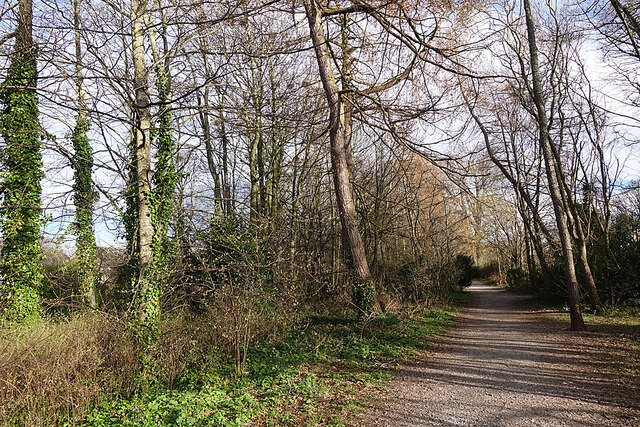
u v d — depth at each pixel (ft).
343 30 40.78
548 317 51.01
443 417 18.13
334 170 41.78
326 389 22.24
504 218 116.16
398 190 66.49
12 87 19.16
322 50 38.83
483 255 168.14
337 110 39.24
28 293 40.34
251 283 29.50
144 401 21.21
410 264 65.16
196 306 33.63
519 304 70.64
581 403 19.07
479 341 36.94
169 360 24.26
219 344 29.09
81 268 36.35
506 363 27.78
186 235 29.19
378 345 33.47
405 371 26.50
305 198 64.64
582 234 53.78
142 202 26.68
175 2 26.14
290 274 40.73
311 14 37.45
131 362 23.13
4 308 38.58
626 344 31.32
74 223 24.17
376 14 30.71
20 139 25.31
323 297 51.72
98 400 20.92
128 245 30.58
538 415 17.84
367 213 49.26
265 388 22.75
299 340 34.47
